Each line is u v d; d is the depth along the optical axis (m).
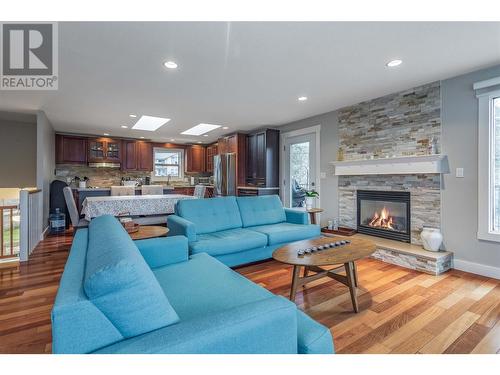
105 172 7.18
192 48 2.33
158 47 2.31
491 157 2.78
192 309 1.28
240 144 6.38
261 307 0.95
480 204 2.84
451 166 3.07
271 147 5.77
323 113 4.67
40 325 1.92
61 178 6.54
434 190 3.23
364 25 1.99
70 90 3.37
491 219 2.79
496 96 2.73
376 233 3.89
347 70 2.82
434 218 3.24
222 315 0.90
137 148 7.36
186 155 8.28
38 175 4.43
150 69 2.76
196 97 3.71
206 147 8.49
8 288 2.58
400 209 3.64
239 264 2.93
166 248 1.98
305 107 4.29
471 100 2.90
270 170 5.77
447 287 2.54
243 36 2.14
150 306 0.89
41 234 4.52
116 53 2.41
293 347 0.98
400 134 3.56
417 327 1.88
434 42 2.24
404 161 3.39
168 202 4.36
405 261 3.13
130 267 0.85
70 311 0.77
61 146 6.28
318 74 2.93
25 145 5.65
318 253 2.17
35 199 4.03
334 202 4.54
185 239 2.10
